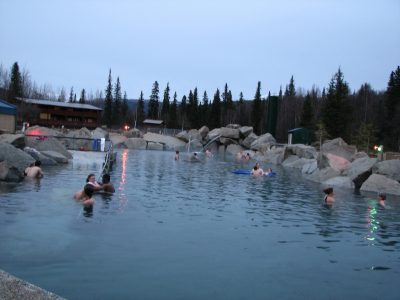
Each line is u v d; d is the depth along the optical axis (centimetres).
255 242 985
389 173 2353
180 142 6850
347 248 980
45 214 1141
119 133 8156
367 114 8994
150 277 703
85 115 8831
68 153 2869
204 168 3244
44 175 1966
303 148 4391
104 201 1425
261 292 664
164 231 1042
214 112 10894
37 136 2945
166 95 12912
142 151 5584
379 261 880
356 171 2522
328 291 687
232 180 2453
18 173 1772
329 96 6994
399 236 1134
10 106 3222
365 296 673
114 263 765
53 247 839
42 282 657
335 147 4338
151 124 11081
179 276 716
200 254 855
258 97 10462
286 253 904
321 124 6538
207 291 655
